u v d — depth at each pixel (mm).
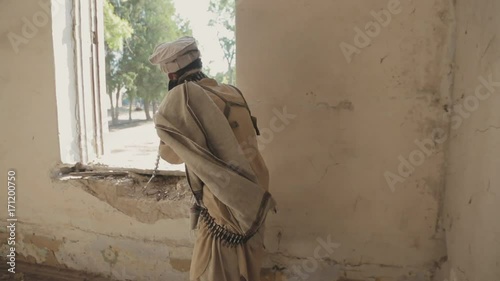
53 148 2645
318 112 2133
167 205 2406
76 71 2715
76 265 2709
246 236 1749
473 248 1632
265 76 2174
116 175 2637
